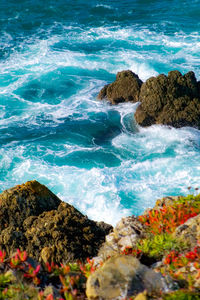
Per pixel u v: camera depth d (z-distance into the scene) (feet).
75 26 123.95
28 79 92.94
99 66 99.40
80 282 19.11
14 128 74.23
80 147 68.28
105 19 128.67
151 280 17.10
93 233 27.96
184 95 72.49
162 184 56.59
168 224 24.67
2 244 27.66
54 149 67.56
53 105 83.25
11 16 131.64
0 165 62.39
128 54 103.35
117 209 51.47
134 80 79.97
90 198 54.03
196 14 129.39
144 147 67.41
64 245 26.37
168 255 20.59
